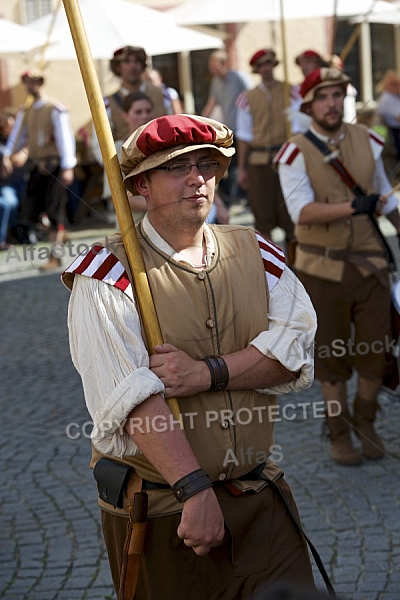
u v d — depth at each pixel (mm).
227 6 9648
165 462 2459
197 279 2568
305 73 7613
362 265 4008
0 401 5641
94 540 4383
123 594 2617
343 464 3867
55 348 5672
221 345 2580
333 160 4020
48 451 5207
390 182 3998
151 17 7551
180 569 2621
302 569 2682
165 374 2488
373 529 3625
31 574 4133
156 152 2516
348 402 3910
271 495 2699
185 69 12109
